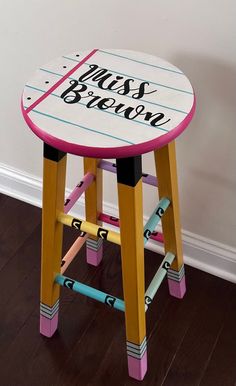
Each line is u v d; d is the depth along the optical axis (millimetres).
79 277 1608
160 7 1188
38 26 1381
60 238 1262
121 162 999
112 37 1308
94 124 1002
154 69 1122
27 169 1755
